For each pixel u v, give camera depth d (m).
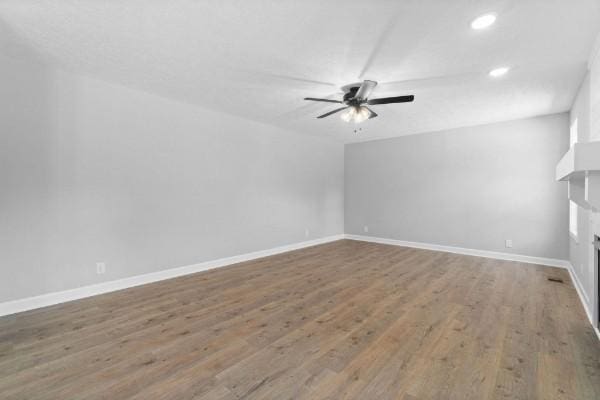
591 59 2.59
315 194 6.31
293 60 2.75
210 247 4.38
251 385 1.74
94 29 2.28
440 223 5.68
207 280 3.82
